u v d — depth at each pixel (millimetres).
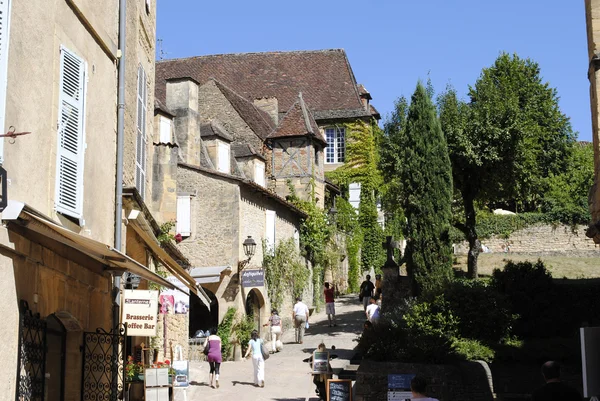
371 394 16797
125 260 9656
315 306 36344
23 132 7840
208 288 27969
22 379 8461
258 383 20281
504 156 29047
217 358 20188
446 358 17234
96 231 11266
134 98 14625
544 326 20516
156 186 21953
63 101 9680
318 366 17656
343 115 50062
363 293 32906
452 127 29000
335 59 53812
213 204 28484
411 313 20500
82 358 10891
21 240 8328
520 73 53688
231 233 28125
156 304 13398
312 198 39094
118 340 11617
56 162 9422
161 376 15133
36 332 8977
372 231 47469
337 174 48844
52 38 9391
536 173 31609
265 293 30016
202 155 32906
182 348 22109
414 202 25266
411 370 16734
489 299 19844
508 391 17547
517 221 43844
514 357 18266
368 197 48000
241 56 54719
